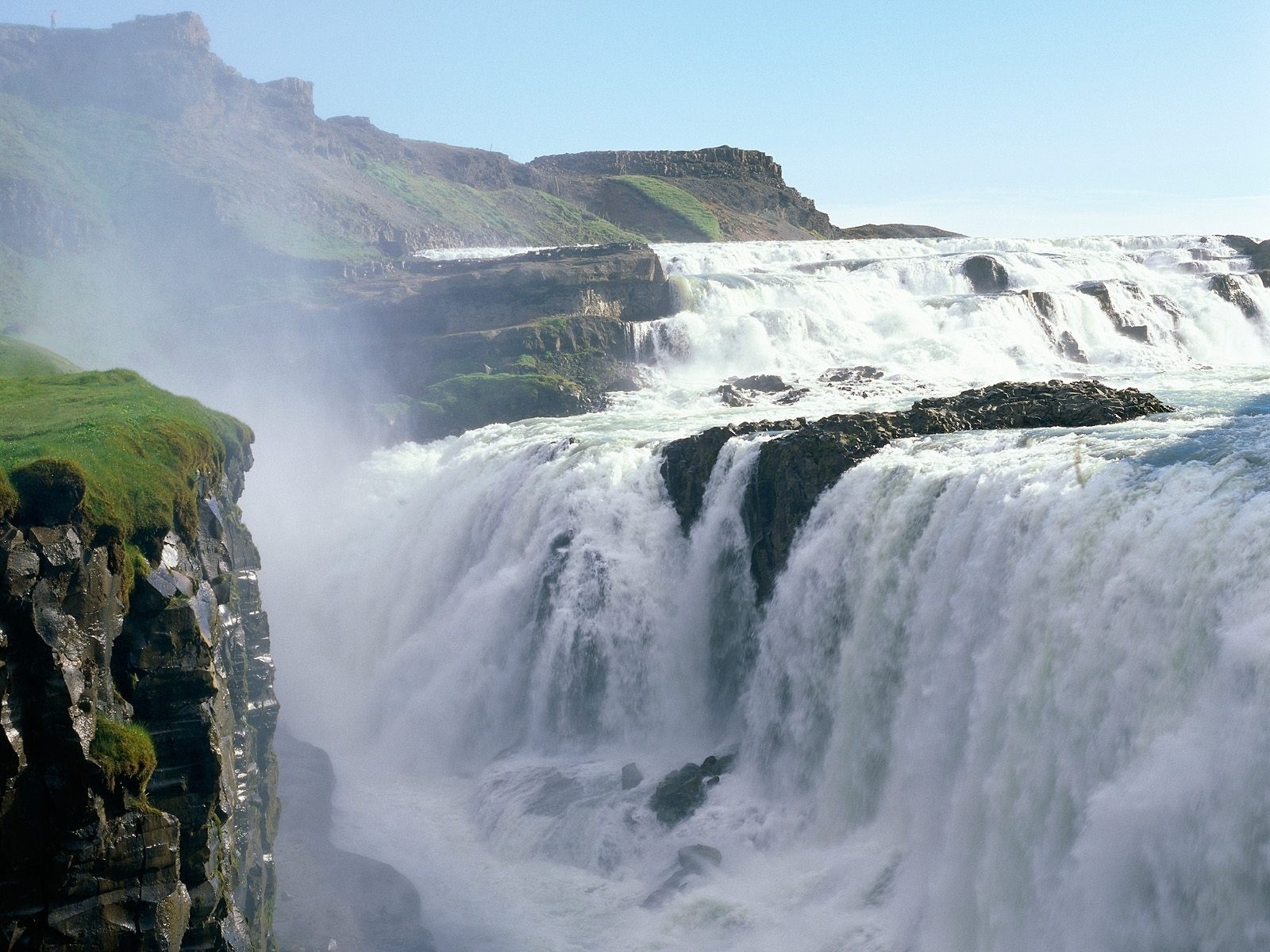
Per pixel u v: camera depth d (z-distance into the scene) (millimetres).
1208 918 33781
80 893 28406
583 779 57719
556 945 46719
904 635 48656
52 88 188000
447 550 76688
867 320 114750
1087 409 58000
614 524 66312
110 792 28750
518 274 115875
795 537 56688
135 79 187625
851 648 50906
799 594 54719
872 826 48250
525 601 67375
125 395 48094
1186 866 34438
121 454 36000
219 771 32281
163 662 32094
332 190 187375
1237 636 34781
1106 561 40219
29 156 167125
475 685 66750
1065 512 42781
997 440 53344
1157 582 38125
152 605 32406
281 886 47281
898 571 49625
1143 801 35500
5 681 27734
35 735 28172
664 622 63562
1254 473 40125
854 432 57281
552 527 68438
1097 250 155625
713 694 61250
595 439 75375
